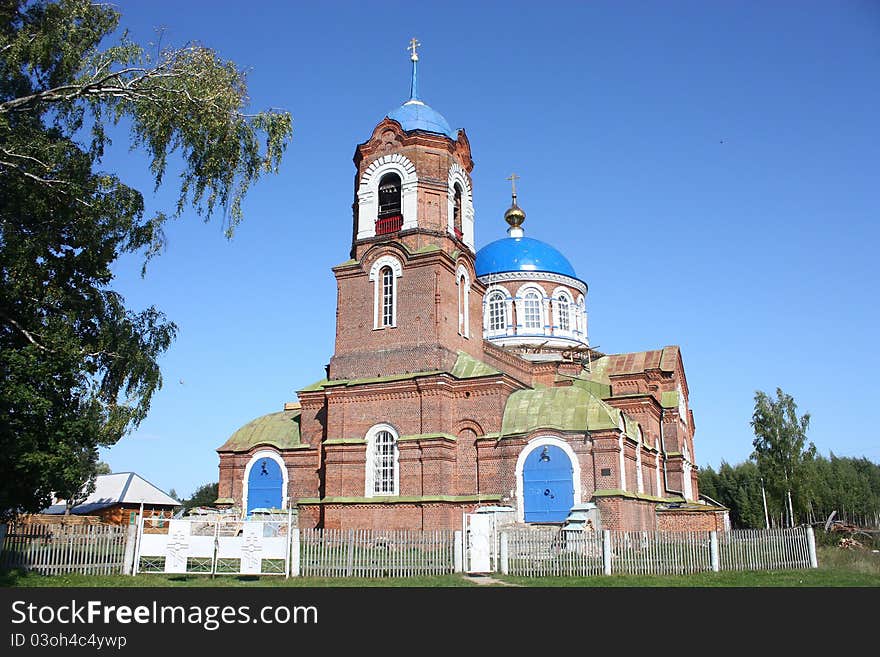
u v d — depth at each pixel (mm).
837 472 102125
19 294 27891
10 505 27266
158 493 69938
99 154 30734
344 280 41781
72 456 27594
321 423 42844
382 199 43312
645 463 42875
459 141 43688
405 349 39156
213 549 24828
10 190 27281
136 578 24266
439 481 36406
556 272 57750
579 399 37438
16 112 27812
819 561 29906
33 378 26719
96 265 30984
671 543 26969
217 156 26703
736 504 88875
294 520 38969
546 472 36000
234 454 44594
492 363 45125
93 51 29016
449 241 41219
